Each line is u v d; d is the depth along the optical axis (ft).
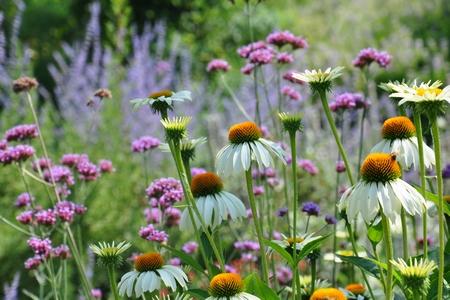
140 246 23.68
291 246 11.84
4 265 24.07
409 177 22.17
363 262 10.91
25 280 23.88
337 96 16.93
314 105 29.60
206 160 27.07
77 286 22.33
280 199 22.56
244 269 18.81
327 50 43.52
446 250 11.20
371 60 16.88
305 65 32.04
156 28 36.65
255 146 10.88
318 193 24.25
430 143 24.81
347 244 17.70
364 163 9.56
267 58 17.79
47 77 48.08
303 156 26.02
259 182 17.61
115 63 33.60
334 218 14.70
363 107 16.78
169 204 15.31
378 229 10.73
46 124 29.45
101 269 22.65
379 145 10.85
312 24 52.65
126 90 30.48
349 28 51.24
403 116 11.66
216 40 49.88
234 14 50.98
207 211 11.57
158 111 11.77
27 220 15.78
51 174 15.87
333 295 8.60
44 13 51.72
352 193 9.59
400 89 9.45
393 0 54.75
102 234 24.85
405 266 9.19
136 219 25.13
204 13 50.62
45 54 49.24
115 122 29.73
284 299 16.26
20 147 15.66
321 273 18.08
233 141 10.99
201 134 30.32
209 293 10.25
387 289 9.77
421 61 44.65
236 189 23.61
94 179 17.62
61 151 28.73
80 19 52.08
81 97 30.55
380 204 9.32
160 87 32.76
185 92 11.64
